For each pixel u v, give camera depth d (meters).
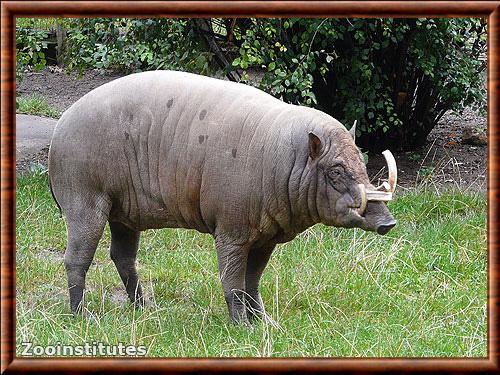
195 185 8.71
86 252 9.19
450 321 9.10
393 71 15.67
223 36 15.18
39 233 12.07
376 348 8.24
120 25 14.40
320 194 8.33
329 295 9.82
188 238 11.95
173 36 14.06
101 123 9.00
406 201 13.17
